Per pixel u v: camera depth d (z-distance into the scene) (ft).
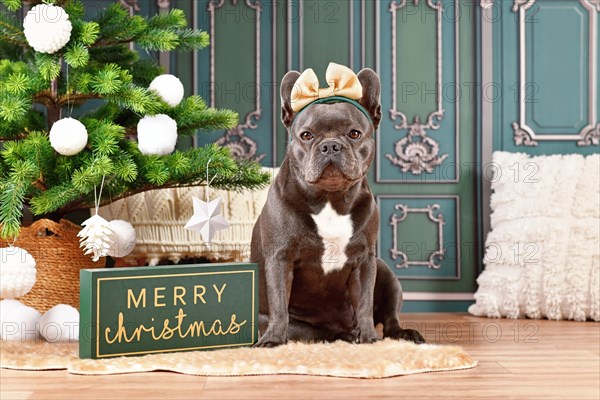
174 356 5.32
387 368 4.94
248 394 4.39
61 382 4.75
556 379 4.93
